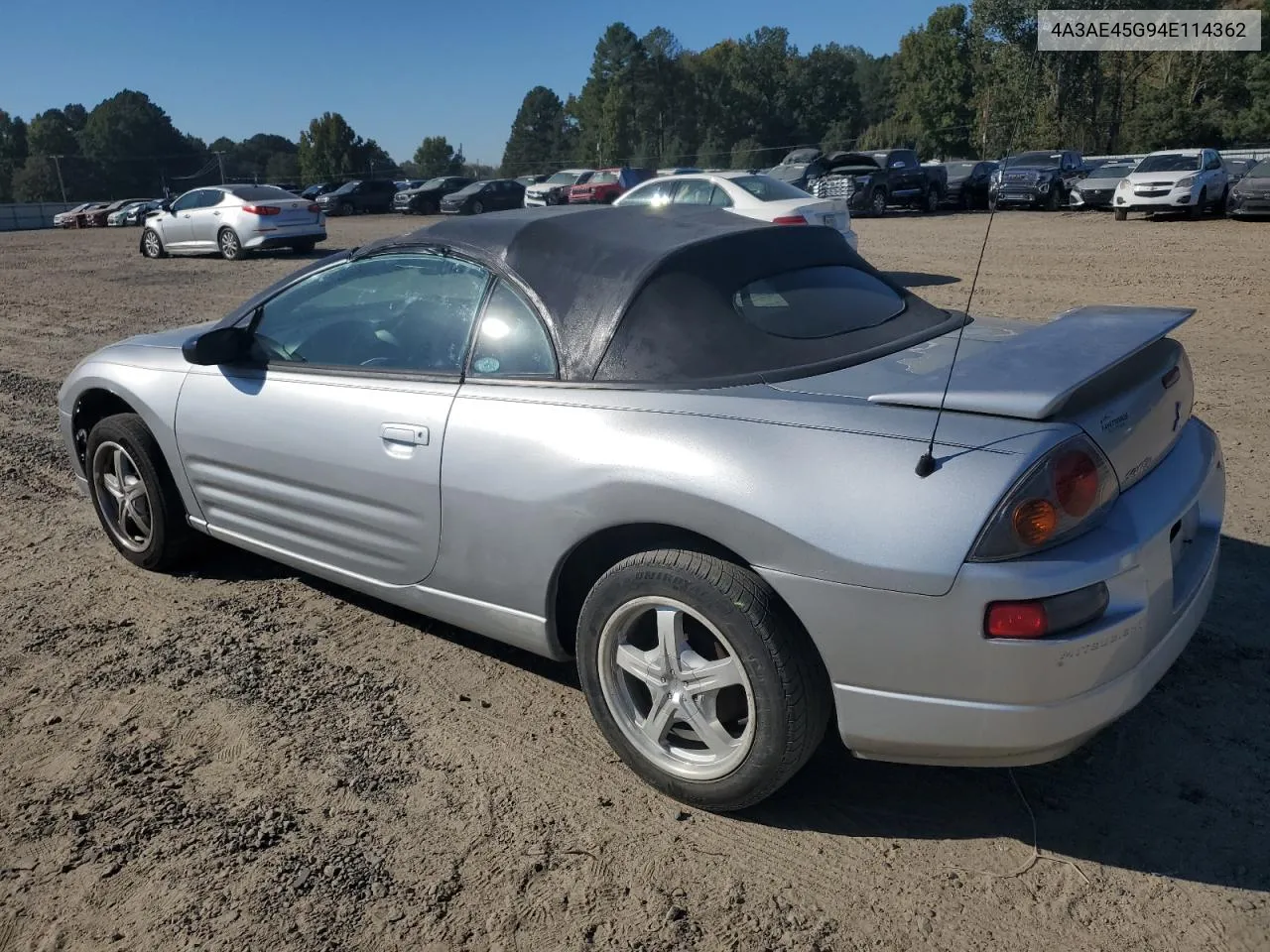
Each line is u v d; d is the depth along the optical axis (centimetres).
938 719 227
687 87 9688
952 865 245
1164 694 311
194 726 316
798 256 324
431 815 270
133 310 1279
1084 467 222
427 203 4372
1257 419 598
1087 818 260
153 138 12250
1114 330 272
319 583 423
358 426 325
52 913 238
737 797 257
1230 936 219
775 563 235
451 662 353
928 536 218
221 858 255
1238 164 2550
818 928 227
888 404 242
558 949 224
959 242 1877
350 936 229
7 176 12469
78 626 387
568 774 287
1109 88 3706
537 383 288
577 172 3409
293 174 13462
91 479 441
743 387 263
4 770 295
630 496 257
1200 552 273
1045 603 213
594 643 274
